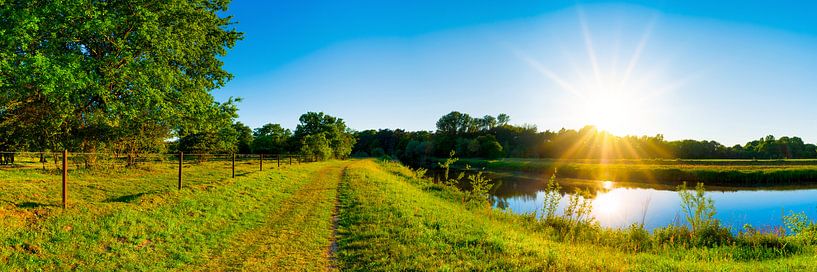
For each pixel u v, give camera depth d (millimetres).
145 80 19797
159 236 9367
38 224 8484
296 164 44000
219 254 8633
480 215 15312
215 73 27656
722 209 26844
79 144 22812
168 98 22812
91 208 10203
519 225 13570
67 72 15789
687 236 12109
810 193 36000
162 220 10445
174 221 10578
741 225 19438
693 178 46438
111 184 16297
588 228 13539
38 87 15758
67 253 7559
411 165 87812
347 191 19938
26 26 14922
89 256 7617
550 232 12680
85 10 17484
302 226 11547
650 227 19578
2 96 17469
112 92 20938
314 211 14141
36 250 7344
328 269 7691
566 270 6996
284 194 18688
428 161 108688
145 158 26438
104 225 9195
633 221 21406
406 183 28359
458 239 9281
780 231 12516
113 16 19188
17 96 18000
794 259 8312
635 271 6973
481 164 83562
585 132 114500
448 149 116250
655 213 24312
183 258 8164
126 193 14266
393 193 19031
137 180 18703
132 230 9281
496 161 86938
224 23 28672
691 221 12664
